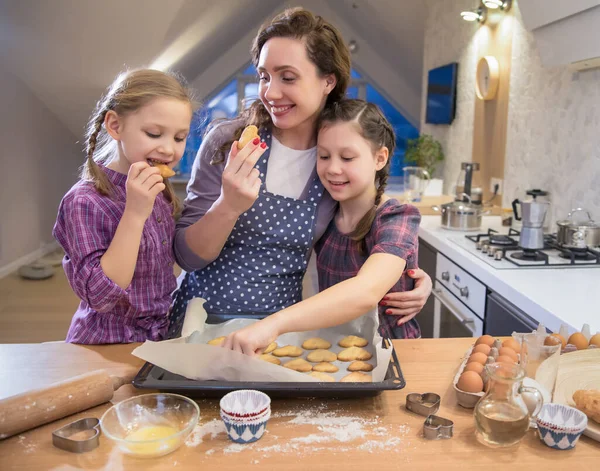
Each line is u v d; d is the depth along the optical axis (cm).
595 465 83
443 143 440
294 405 99
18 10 418
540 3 233
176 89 118
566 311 158
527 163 299
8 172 486
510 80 318
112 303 114
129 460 83
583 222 225
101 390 97
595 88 237
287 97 128
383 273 116
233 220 125
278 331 103
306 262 147
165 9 416
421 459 84
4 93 478
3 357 116
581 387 103
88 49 459
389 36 595
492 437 86
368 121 131
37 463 82
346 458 84
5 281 464
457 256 238
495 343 113
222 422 93
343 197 135
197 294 142
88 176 123
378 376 100
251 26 711
